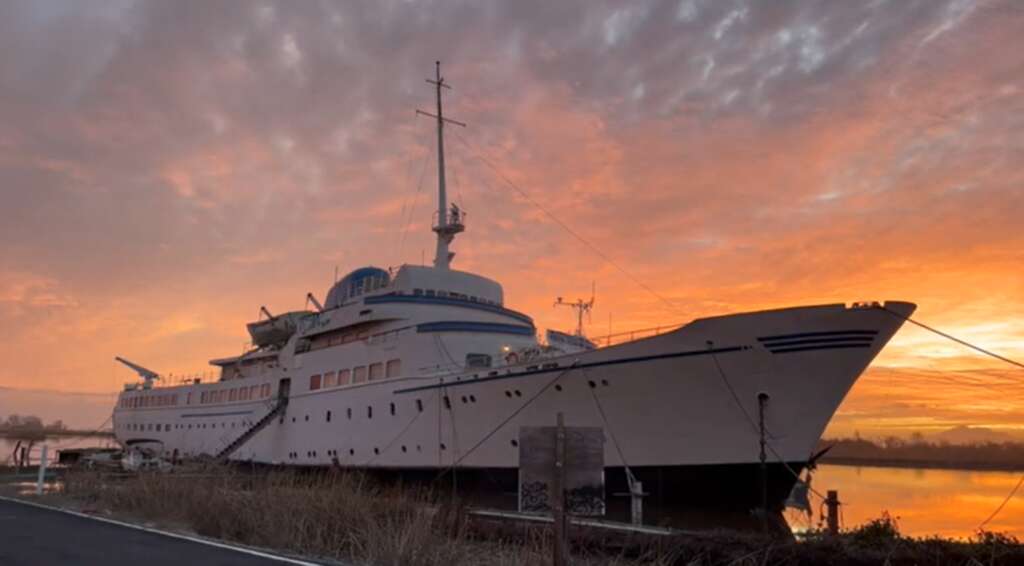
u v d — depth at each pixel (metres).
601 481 10.78
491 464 29.56
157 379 65.69
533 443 10.97
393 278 41.44
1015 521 30.53
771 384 23.58
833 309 22.61
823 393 23.17
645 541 14.95
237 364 55.50
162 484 20.81
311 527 15.22
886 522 15.80
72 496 23.95
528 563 12.06
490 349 35.44
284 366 45.72
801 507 35.28
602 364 26.31
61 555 12.37
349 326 40.22
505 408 29.22
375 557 12.84
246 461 47.34
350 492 18.12
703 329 24.19
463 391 31.00
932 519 31.16
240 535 15.62
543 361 28.17
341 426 38.56
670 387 24.97
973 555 13.38
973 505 38.84
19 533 15.09
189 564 11.58
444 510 17.88
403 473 33.69
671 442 25.22
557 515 10.59
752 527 23.45
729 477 24.42
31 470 37.38
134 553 12.64
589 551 15.33
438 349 34.59
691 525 23.94
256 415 47.59
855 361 22.75
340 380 39.91
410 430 33.59
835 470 95.69
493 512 18.69
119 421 67.19
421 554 12.92
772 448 23.77
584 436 10.91
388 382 35.56
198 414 55.47
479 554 14.27
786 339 23.16
